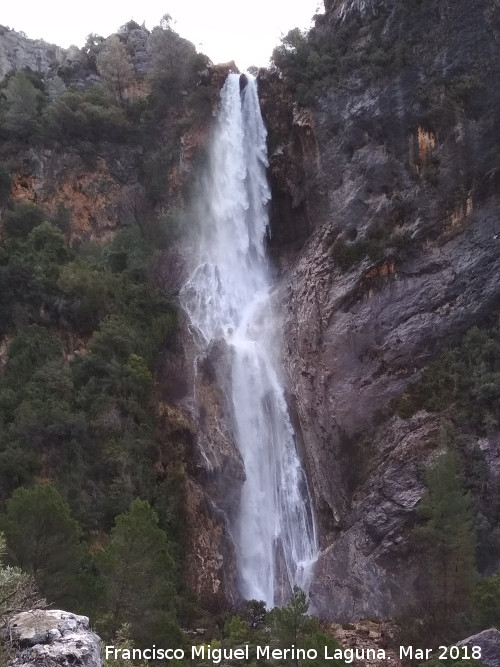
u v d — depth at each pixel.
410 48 54.69
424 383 46.44
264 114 60.16
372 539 42.28
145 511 27.06
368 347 49.03
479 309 47.78
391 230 51.50
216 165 60.16
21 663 10.54
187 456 43.19
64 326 44.75
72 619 11.37
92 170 57.62
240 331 54.25
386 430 46.00
